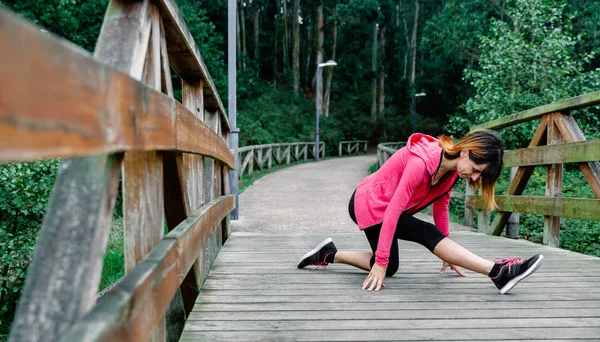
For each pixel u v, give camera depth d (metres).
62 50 0.68
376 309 2.29
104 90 0.84
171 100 1.47
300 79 35.06
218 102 3.55
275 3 34.28
